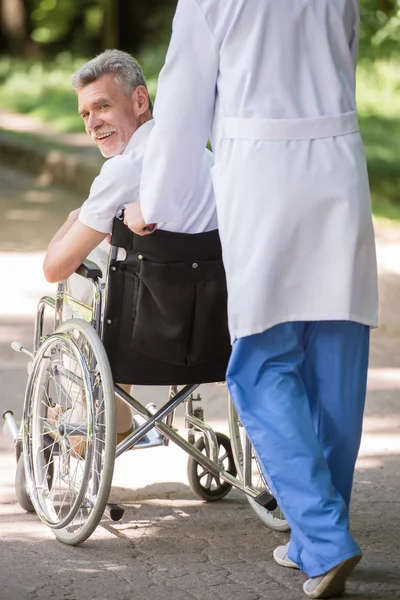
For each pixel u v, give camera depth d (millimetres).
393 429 7723
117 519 5453
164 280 5398
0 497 6348
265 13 4836
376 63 27172
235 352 4941
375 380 8852
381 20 22109
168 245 5367
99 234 5473
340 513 4793
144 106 5785
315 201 4832
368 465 7000
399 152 21422
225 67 4895
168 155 4980
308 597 4980
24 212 16750
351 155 4895
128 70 5730
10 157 22922
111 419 5289
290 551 5207
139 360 5547
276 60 4848
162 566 5367
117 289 5461
